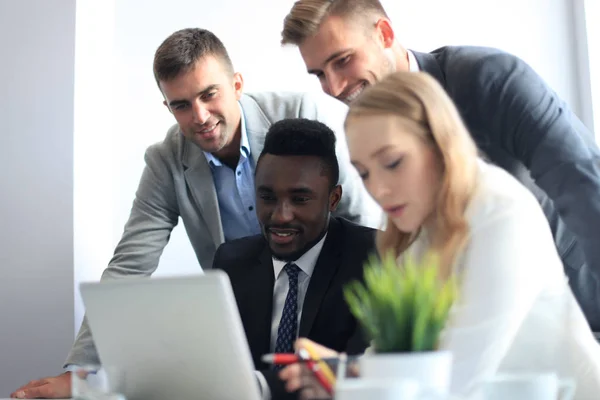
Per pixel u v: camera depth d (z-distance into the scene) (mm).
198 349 1136
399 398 814
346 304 1771
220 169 2371
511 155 1980
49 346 2768
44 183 2814
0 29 2861
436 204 1294
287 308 1821
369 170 1272
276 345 1808
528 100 1909
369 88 1298
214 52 2252
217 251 1975
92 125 2936
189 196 2383
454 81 1992
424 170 1271
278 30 3047
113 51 3055
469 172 1271
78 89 2863
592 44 2943
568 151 1867
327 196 1867
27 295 2785
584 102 2975
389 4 3006
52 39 2850
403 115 1252
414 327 899
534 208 1249
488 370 1136
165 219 2443
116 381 1095
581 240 1845
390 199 1270
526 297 1180
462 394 1089
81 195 2857
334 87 1928
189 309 1115
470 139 1305
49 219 2803
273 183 1842
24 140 2832
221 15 3051
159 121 3041
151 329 1153
